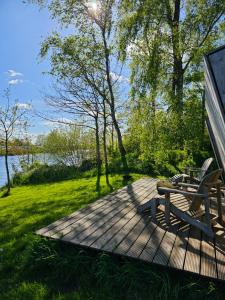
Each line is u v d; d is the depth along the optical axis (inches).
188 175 262.2
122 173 522.3
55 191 423.5
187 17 478.6
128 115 645.9
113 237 167.0
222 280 119.8
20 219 275.3
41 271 155.9
